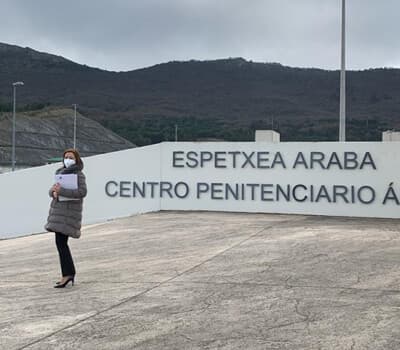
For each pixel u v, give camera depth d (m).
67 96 172.75
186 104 162.62
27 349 5.71
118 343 5.79
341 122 21.06
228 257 10.27
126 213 18.52
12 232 19.08
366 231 13.10
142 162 18.44
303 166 17.05
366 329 5.99
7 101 154.38
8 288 8.67
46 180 19.03
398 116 111.31
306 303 7.06
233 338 5.82
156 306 7.12
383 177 16.38
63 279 8.40
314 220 15.59
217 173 17.83
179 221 15.75
